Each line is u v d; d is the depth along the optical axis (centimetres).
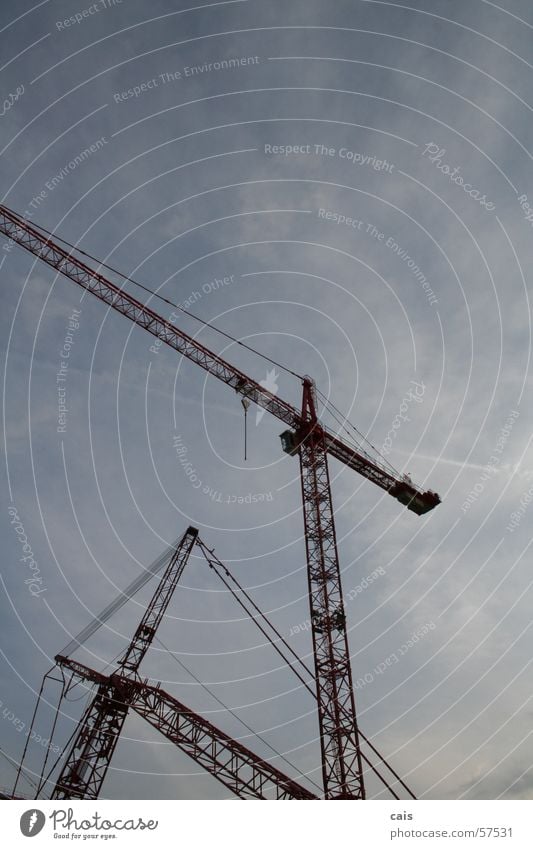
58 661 6906
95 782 6494
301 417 8600
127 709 6906
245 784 6625
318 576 7225
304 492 8006
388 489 8912
